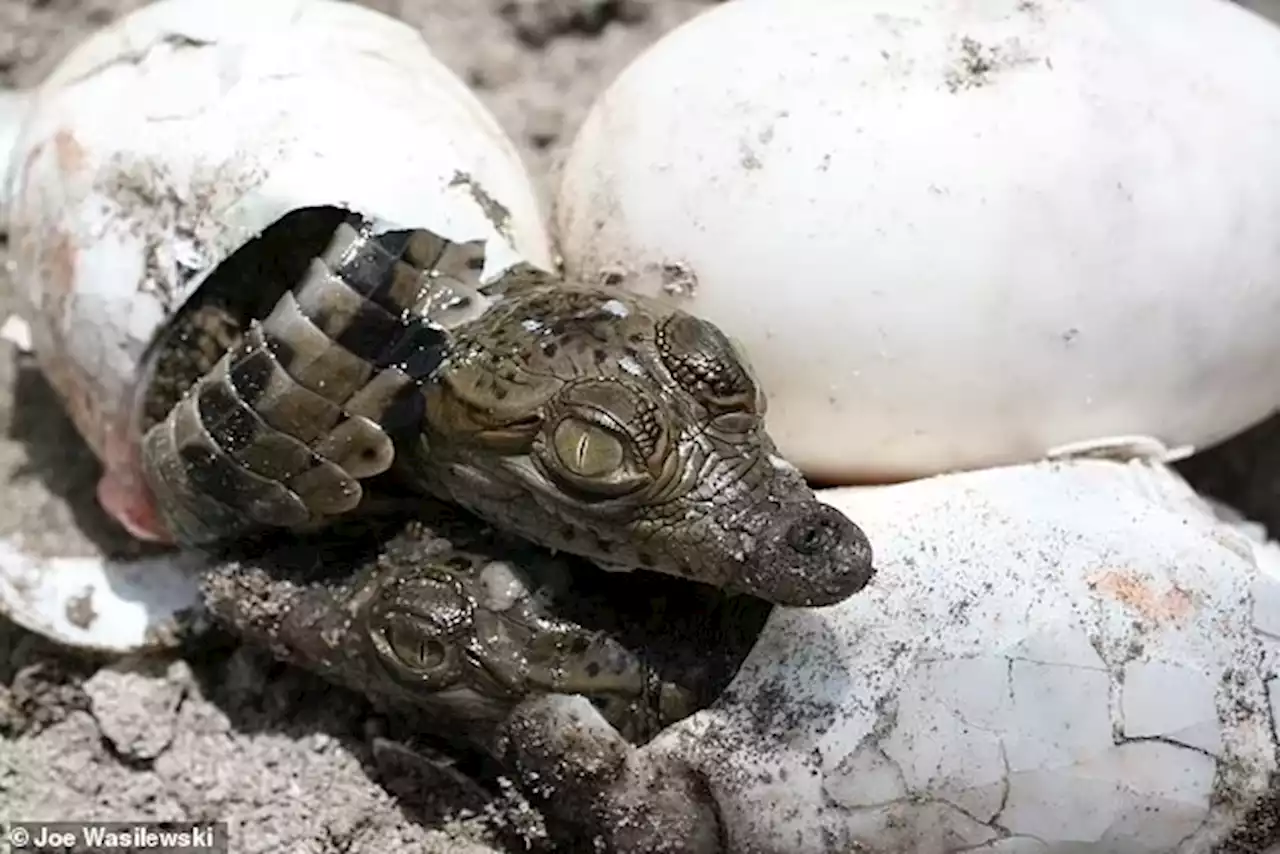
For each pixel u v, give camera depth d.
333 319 0.28
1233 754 0.27
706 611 0.28
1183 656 0.27
